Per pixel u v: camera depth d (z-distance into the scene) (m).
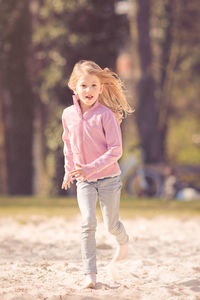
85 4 28.22
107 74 7.15
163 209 19.06
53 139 30.73
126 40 31.80
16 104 32.69
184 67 41.78
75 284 7.09
